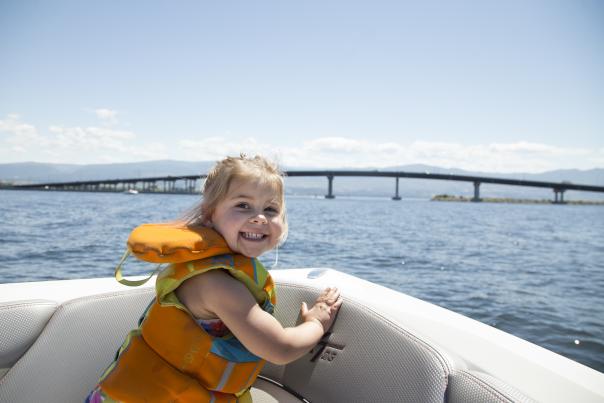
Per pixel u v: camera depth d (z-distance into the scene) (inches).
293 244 729.0
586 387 46.1
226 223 46.2
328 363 56.5
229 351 45.1
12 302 57.2
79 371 59.4
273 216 47.8
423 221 1508.4
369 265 531.2
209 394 44.9
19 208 1501.0
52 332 58.2
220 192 46.5
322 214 1770.4
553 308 316.5
